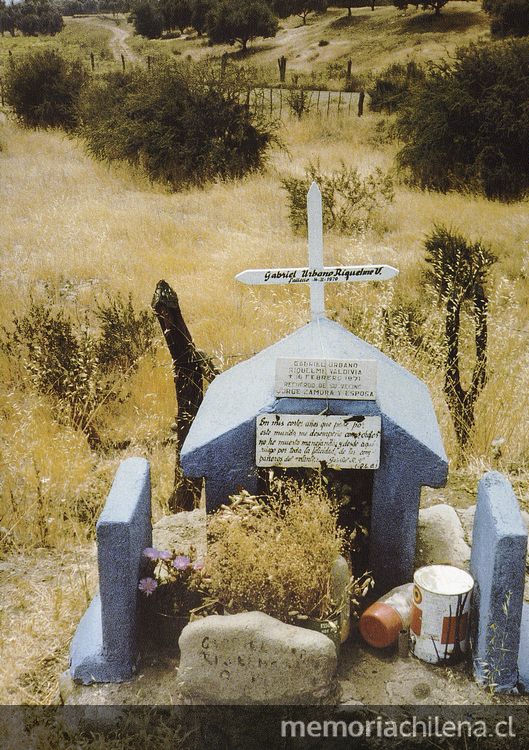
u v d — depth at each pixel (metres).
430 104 16.75
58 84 24.08
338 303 9.34
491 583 3.08
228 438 3.51
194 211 14.37
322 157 18.66
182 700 3.14
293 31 63.16
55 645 3.72
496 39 45.81
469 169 16.06
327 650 3.03
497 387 6.25
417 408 3.78
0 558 4.64
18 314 9.30
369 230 12.68
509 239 12.13
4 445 6.00
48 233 12.53
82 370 6.93
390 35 53.47
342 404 3.43
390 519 3.57
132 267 10.97
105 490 5.45
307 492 3.54
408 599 3.50
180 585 3.43
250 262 10.82
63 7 135.62
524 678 3.24
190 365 5.01
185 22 75.56
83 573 4.41
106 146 18.05
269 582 3.26
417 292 9.65
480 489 3.46
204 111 17.41
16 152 20.23
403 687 3.23
